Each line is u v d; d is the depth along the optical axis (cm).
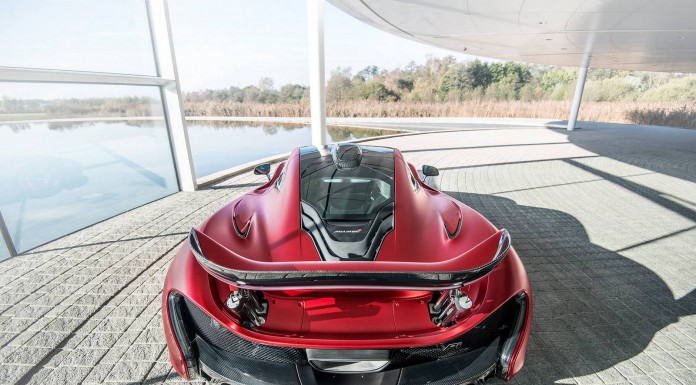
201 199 498
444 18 891
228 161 876
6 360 195
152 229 391
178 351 152
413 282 122
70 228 385
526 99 3039
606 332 229
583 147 1095
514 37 1055
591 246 368
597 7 675
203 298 148
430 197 246
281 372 146
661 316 248
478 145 1088
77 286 273
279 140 1212
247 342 151
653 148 1113
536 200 529
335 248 164
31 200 370
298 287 121
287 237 173
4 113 352
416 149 988
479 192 566
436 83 3219
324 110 702
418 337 142
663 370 196
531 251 354
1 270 297
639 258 341
